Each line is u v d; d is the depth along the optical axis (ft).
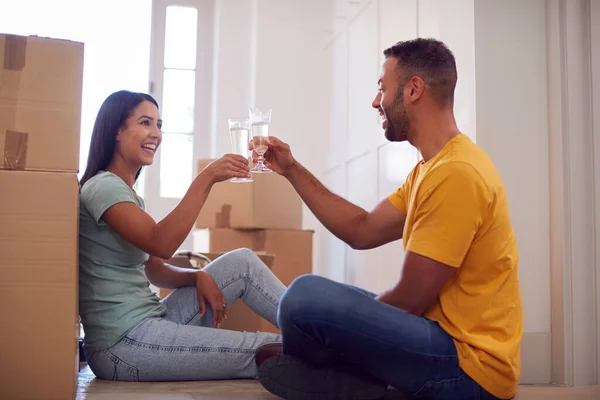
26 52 5.40
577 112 7.77
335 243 14.29
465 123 8.07
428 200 4.90
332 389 5.13
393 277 10.94
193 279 6.90
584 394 6.83
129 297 6.31
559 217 7.73
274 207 10.89
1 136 5.30
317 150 15.37
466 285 5.02
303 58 15.43
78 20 14.71
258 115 6.35
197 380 6.40
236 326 8.35
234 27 15.51
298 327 4.91
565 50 7.79
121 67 14.94
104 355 6.23
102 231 6.23
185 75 15.49
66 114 5.45
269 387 5.27
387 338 4.80
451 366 4.90
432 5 9.41
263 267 7.03
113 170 6.64
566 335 7.60
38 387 5.25
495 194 4.94
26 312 5.27
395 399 5.55
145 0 15.15
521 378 7.72
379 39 11.96
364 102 12.73
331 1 15.24
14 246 5.28
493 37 7.91
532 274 7.83
